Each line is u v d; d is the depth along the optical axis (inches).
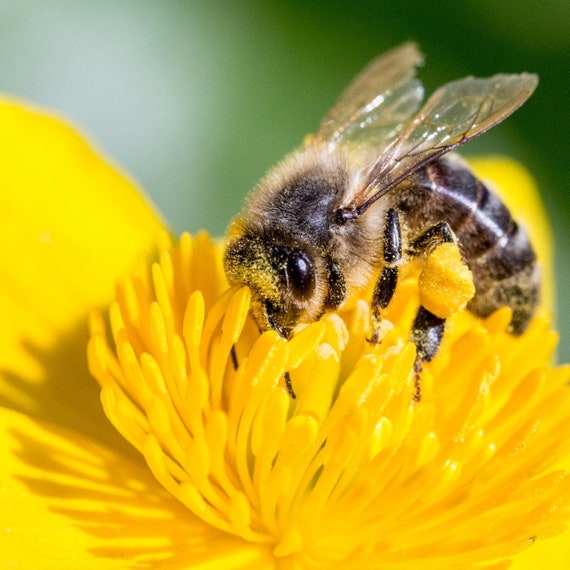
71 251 4.7
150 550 4.3
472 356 4.4
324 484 4.2
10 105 4.7
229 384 4.4
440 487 4.2
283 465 4.2
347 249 4.4
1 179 4.7
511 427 4.4
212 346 4.3
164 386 4.3
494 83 4.5
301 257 4.3
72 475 4.3
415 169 4.4
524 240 4.6
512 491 4.2
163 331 4.3
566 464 4.5
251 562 4.3
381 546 4.2
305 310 4.3
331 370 4.3
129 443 4.4
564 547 4.4
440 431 4.4
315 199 4.4
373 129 4.6
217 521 4.3
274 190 4.4
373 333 4.4
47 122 4.8
